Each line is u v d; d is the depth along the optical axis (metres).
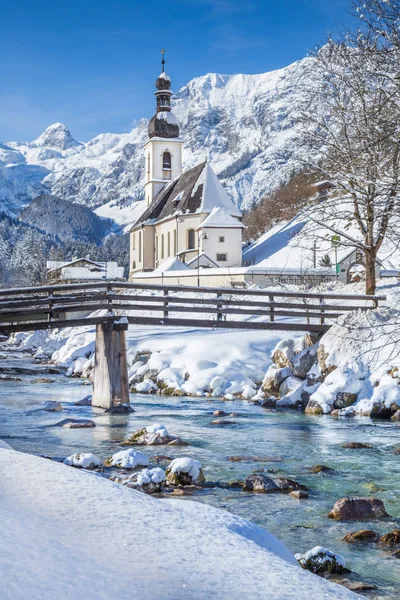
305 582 3.46
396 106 16.70
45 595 2.89
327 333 26.42
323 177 29.09
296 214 31.83
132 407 25.12
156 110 118.12
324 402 23.61
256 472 13.49
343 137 27.19
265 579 3.44
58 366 45.16
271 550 5.00
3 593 2.85
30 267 179.25
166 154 116.88
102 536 3.92
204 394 29.64
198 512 5.17
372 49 17.78
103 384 25.38
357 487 12.23
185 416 22.72
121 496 4.92
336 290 41.38
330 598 3.26
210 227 80.31
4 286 185.75
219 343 33.16
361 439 17.73
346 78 26.09
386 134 17.30
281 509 10.66
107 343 25.41
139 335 41.31
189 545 3.90
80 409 24.64
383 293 34.75
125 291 73.56
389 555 8.50
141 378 33.00
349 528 9.68
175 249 90.56
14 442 16.91
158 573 3.38
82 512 4.38
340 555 8.15
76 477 5.34
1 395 29.34
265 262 72.38
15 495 4.67
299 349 28.55
